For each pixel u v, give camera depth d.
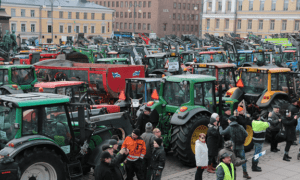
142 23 113.06
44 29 87.25
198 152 8.15
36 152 6.85
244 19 86.19
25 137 6.87
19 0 83.81
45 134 7.26
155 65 23.59
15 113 6.88
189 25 117.75
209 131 9.27
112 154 6.82
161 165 7.71
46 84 11.84
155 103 10.72
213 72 15.43
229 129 9.06
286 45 43.50
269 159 10.77
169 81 10.66
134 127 10.09
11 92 15.08
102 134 9.14
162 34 111.19
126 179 8.10
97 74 17.38
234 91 13.18
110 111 12.63
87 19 94.00
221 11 88.25
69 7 90.31
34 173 6.93
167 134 10.55
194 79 10.23
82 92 12.16
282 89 12.88
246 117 10.44
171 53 23.44
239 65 27.42
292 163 10.41
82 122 7.81
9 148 6.64
